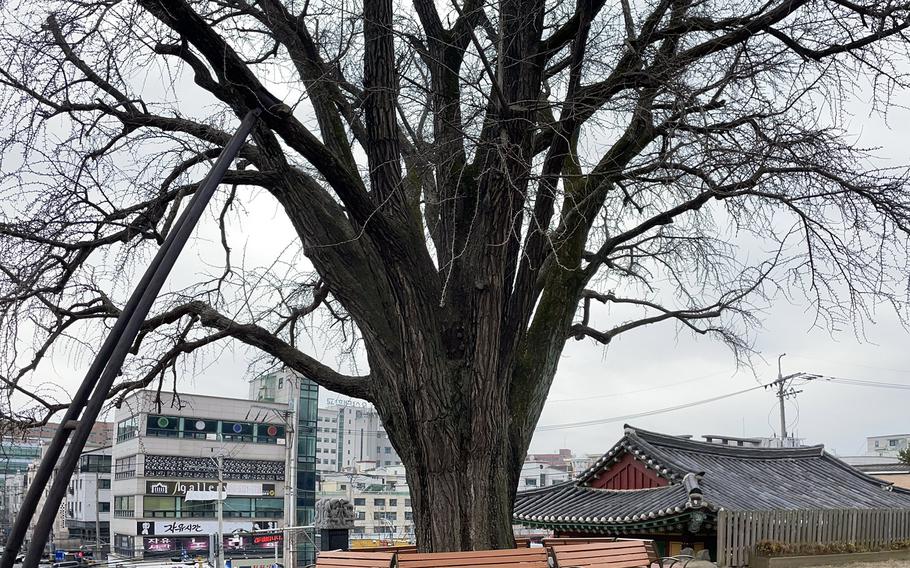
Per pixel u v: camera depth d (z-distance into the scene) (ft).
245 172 30.17
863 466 150.00
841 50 27.91
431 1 32.45
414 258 28.60
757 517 55.47
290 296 39.04
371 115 29.32
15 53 27.27
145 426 193.06
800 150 28.76
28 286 29.40
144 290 20.43
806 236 29.76
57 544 201.26
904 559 63.05
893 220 27.71
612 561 32.48
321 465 311.06
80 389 19.72
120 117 30.27
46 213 30.66
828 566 57.57
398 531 229.66
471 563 26.40
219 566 115.14
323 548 54.80
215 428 200.34
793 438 135.54
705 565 51.26
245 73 26.14
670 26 28.94
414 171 33.86
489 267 28.48
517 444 30.17
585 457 325.42
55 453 19.06
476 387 28.17
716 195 28.19
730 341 38.96
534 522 66.49
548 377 31.96
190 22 25.16
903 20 27.02
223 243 36.29
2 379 28.89
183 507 195.52
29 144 27.86
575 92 28.53
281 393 204.44
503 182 27.94
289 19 29.53
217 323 31.94
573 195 32.22
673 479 60.70
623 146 31.96
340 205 31.42
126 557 181.06
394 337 29.25
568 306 32.53
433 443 27.89
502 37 28.43
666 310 39.52
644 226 31.91
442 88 31.99
